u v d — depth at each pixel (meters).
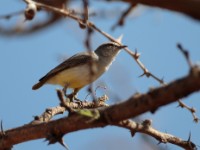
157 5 3.87
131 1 4.03
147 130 7.50
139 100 6.10
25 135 8.30
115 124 6.81
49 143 7.50
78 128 7.18
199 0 3.71
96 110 6.76
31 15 9.47
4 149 8.66
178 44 5.14
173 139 8.09
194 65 5.28
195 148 8.24
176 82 5.57
